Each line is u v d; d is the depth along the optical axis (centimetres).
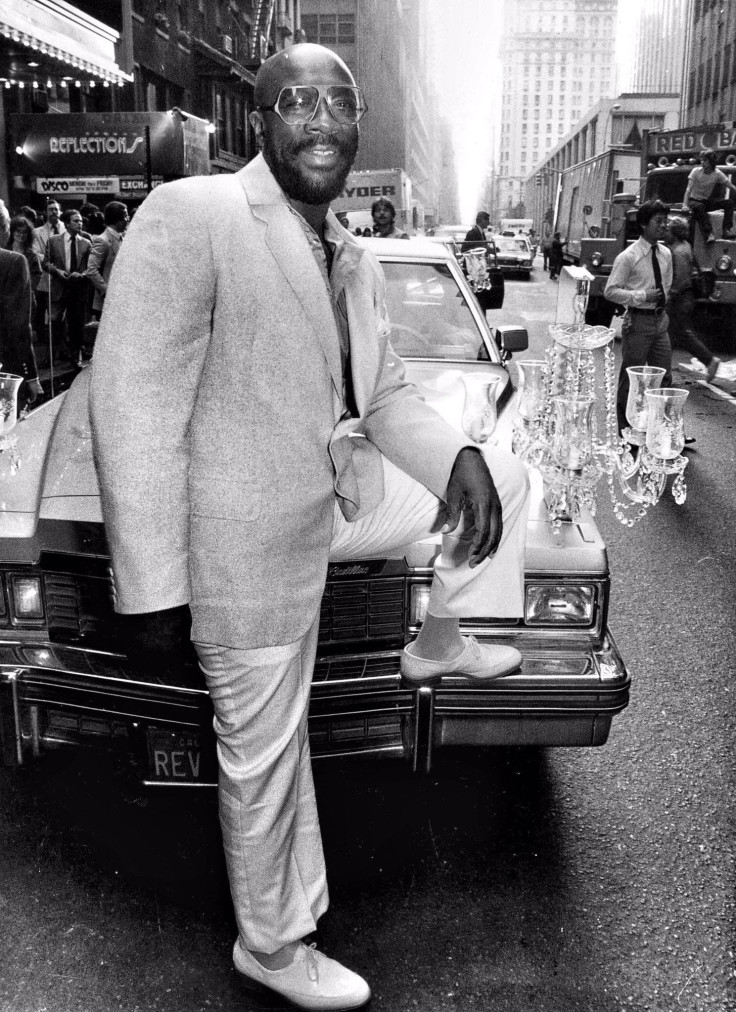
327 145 171
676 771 298
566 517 277
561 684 245
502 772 296
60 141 1284
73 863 249
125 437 161
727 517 589
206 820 268
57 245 1041
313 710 241
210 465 171
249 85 3238
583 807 278
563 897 238
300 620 182
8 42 1130
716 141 1723
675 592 461
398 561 253
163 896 237
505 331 475
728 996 208
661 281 707
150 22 2439
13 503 268
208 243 163
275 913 196
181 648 203
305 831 208
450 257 481
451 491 198
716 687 357
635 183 2383
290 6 4353
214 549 173
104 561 241
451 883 244
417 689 243
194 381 167
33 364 558
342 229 188
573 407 275
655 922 230
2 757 247
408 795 283
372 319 185
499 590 221
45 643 253
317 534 183
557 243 3098
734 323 1372
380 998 206
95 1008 202
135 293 160
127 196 1298
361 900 237
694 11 5831
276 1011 202
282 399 170
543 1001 205
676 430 296
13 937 222
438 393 386
